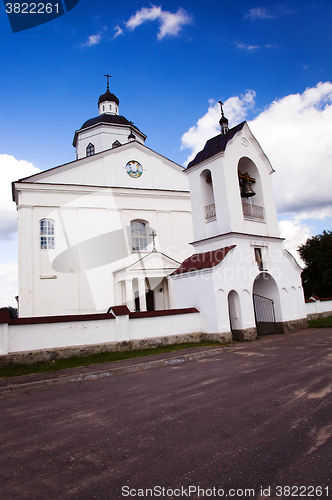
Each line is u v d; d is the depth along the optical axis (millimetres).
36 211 21922
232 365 8844
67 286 21531
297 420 4637
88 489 3223
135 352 11859
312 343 11500
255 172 17000
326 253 32875
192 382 7297
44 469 3699
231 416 4980
